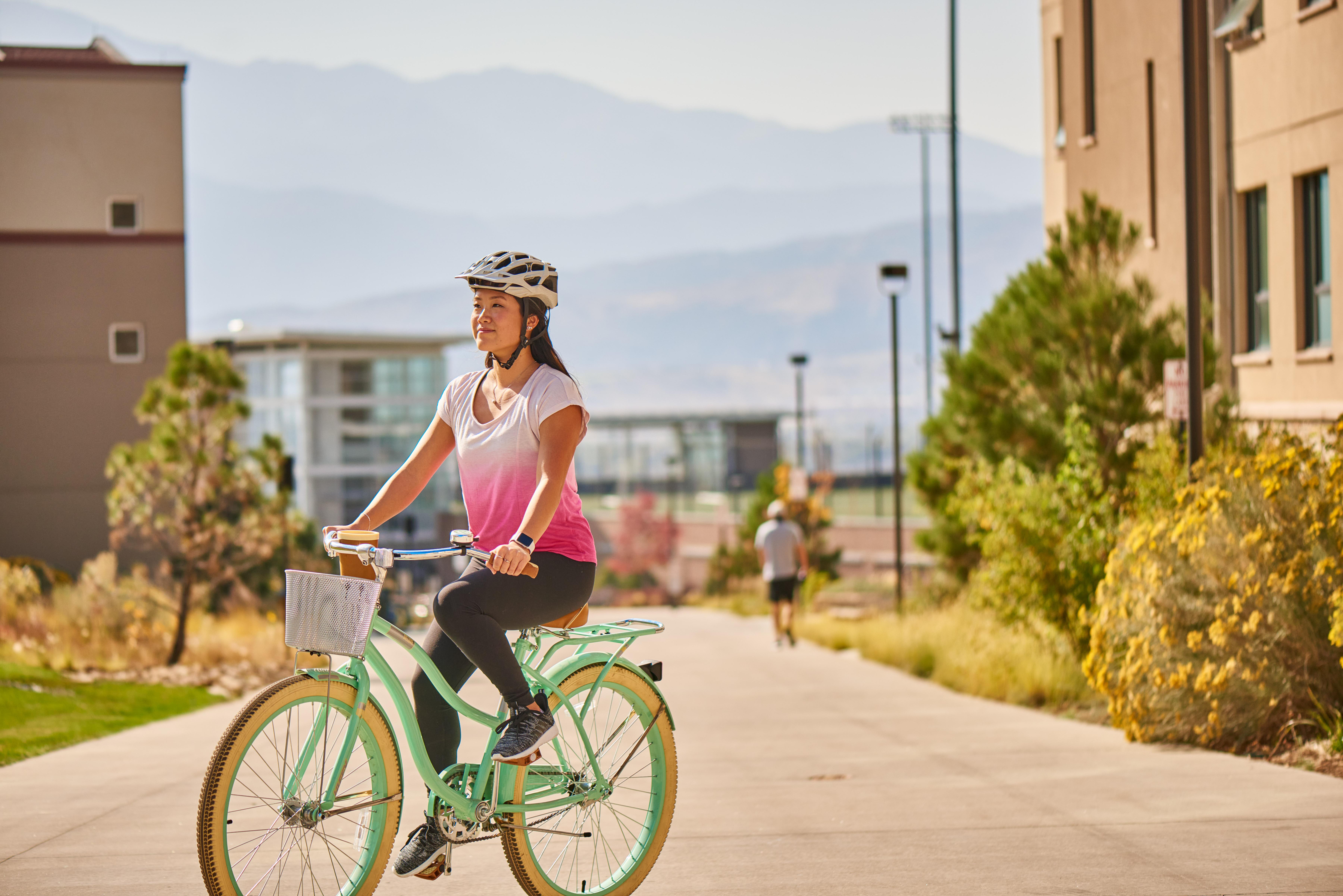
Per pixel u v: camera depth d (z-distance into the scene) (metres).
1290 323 33.28
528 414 9.62
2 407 66.75
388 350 155.75
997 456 35.25
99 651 34.53
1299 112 32.69
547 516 9.26
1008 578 26.41
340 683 9.12
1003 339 35.28
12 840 12.95
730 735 21.81
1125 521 24.45
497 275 9.66
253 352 157.25
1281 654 17.61
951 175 71.50
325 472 152.88
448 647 9.63
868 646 37.75
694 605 86.94
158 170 68.38
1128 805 14.23
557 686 10.14
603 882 10.62
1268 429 22.53
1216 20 36.19
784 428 198.25
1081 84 45.38
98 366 67.62
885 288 43.88
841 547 78.38
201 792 8.73
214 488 37.06
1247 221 35.91
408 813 13.45
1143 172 40.78
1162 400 32.81
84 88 67.69
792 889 11.05
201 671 32.97
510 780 9.73
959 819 13.84
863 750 19.38
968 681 27.78
